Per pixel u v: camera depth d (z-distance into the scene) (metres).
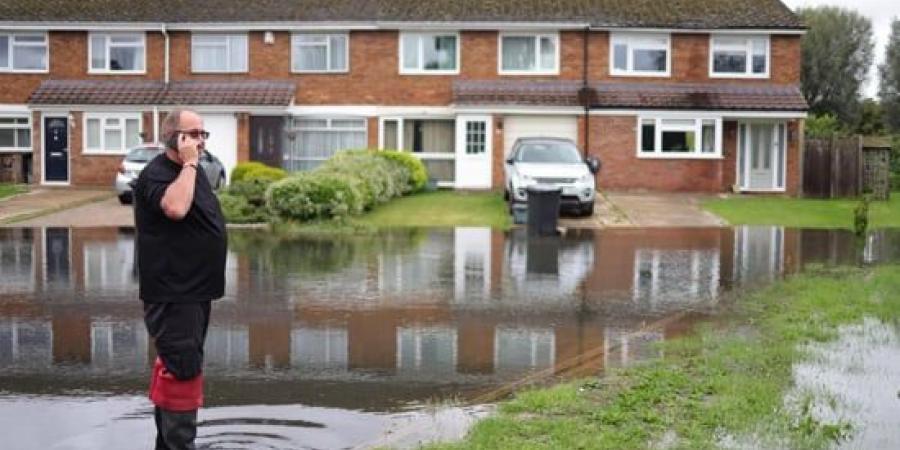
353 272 15.85
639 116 32.06
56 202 27.89
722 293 13.87
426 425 7.29
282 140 32.97
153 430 7.26
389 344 10.39
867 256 18.20
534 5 33.88
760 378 8.39
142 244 6.00
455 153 32.66
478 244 19.97
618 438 6.71
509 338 10.74
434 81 33.28
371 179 25.80
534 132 32.44
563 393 7.94
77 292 13.70
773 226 23.97
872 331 10.53
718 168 32.12
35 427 7.32
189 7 34.34
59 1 34.81
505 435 6.85
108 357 9.70
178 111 6.04
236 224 22.97
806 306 12.22
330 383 8.70
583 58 33.03
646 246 19.80
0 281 14.69
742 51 33.03
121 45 33.84
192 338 6.05
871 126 47.19
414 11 33.47
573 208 24.92
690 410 7.44
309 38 33.41
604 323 11.64
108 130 33.12
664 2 34.22
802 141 32.62
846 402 7.66
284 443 6.92
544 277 15.42
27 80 34.09
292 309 12.48
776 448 6.54
